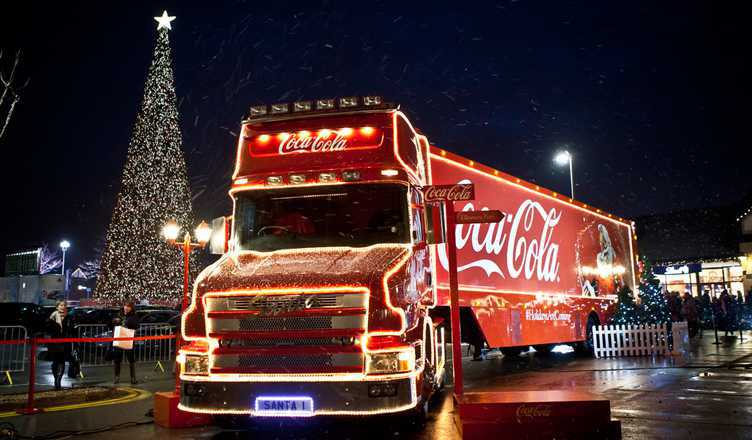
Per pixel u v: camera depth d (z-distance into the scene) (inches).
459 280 434.6
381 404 247.9
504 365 611.2
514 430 249.8
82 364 692.1
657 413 320.2
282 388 253.3
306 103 328.5
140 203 1542.8
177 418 321.7
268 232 310.3
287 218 311.7
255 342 259.6
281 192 316.5
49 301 1701.5
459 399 268.8
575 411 248.5
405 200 305.0
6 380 571.8
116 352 545.6
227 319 262.5
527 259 546.6
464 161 459.5
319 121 322.3
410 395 251.4
